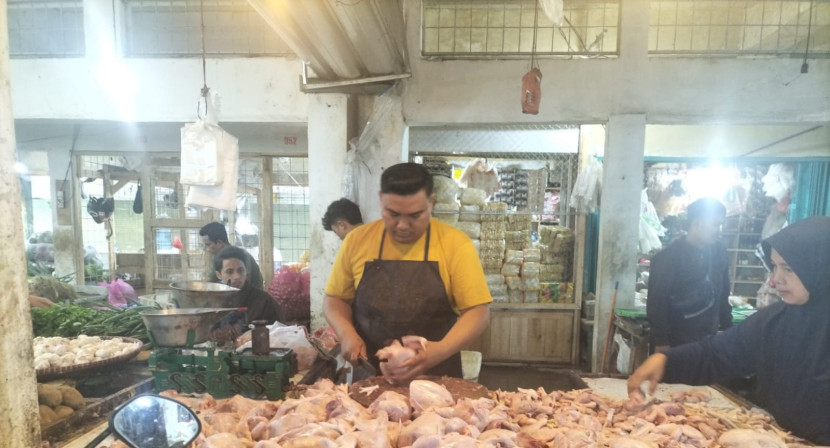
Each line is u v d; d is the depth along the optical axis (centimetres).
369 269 193
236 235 647
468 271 189
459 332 174
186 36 499
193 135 328
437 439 113
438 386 150
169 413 100
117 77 466
